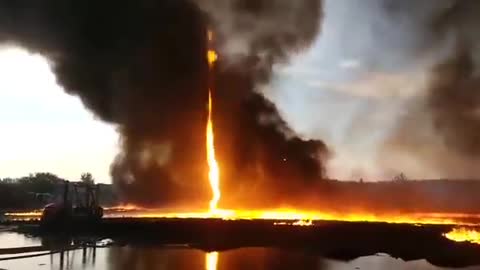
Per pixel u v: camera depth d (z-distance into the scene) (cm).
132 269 1681
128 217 2828
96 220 2633
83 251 2080
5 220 3028
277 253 2048
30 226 2741
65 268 1698
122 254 2002
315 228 2381
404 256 1969
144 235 2456
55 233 2584
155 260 1859
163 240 2362
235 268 1712
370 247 2125
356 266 1786
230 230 2412
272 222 2528
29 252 2022
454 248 2041
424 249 2030
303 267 1756
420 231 2311
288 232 2358
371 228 2366
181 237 2409
